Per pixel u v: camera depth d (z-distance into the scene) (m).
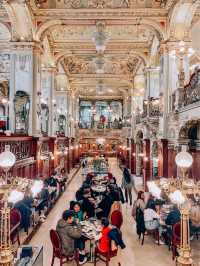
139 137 21.42
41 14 12.58
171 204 9.49
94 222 8.16
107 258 6.79
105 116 38.53
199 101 7.91
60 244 6.75
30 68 12.74
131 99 25.50
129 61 22.69
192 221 8.16
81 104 38.16
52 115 17.39
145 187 16.19
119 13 12.48
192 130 10.35
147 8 12.39
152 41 16.19
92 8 12.41
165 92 12.29
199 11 12.16
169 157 11.84
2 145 8.85
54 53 17.47
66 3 12.57
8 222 5.52
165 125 12.30
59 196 15.04
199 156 9.91
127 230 9.95
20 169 10.59
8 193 5.55
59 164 20.80
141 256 7.77
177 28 12.05
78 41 17.11
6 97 19.41
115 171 26.45
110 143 38.66
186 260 6.12
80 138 37.47
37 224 10.22
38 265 5.44
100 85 25.08
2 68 16.36
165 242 8.63
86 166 21.91
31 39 12.66
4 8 12.30
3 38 14.52
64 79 23.66
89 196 10.14
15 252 5.81
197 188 6.05
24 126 12.74
